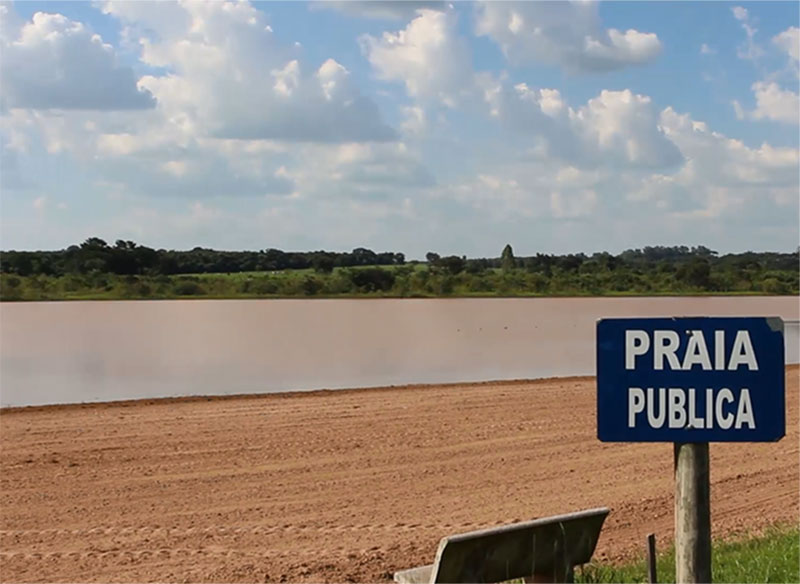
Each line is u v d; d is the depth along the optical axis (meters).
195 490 11.69
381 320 61.72
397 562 8.53
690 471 4.41
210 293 106.50
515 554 4.68
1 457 13.70
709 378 4.34
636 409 4.38
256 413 18.17
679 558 4.45
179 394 23.30
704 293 112.31
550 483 12.14
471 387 23.00
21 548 9.09
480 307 82.19
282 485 11.96
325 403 19.72
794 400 20.47
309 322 60.09
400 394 21.38
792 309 77.00
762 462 13.48
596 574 7.24
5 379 27.16
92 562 8.58
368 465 13.23
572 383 23.91
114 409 18.84
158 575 8.13
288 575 8.12
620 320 4.40
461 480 12.30
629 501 11.09
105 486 11.89
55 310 75.88
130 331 51.22
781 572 7.13
